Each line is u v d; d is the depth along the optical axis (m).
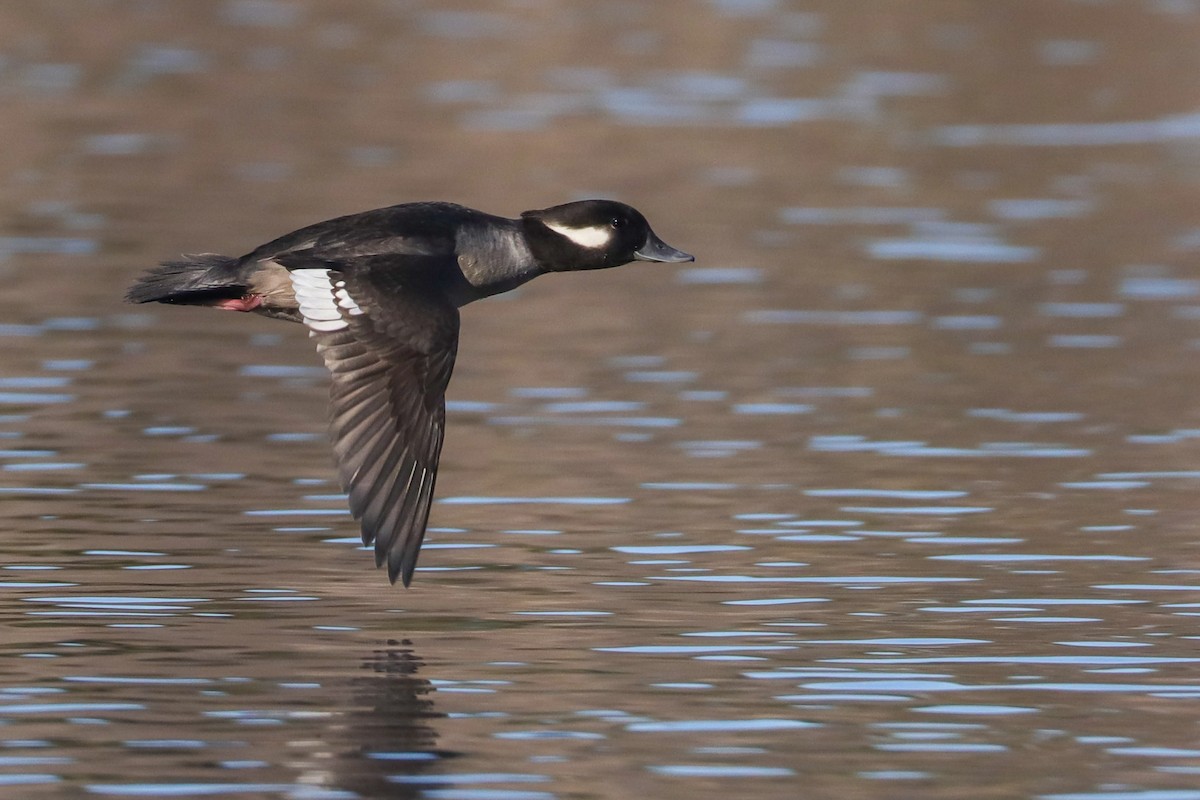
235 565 12.45
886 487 14.41
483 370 17.97
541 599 11.86
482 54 34.88
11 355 17.92
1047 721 9.91
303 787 9.01
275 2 39.31
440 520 13.53
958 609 11.70
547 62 34.31
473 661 10.73
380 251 10.03
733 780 9.14
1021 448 15.48
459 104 30.91
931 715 9.98
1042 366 18.14
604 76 33.25
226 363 18.06
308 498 13.99
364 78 32.69
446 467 14.88
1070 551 12.91
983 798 8.97
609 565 12.55
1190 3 40.19
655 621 11.45
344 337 9.46
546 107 30.81
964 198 25.78
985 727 9.84
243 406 16.58
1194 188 26.52
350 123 29.41
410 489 9.34
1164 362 18.31
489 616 11.53
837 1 40.28
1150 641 11.16
